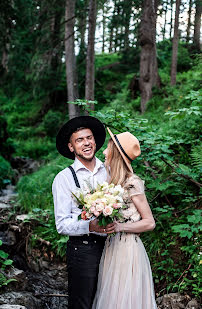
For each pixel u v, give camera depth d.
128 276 2.10
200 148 3.99
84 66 13.62
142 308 2.12
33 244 4.25
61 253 3.99
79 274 2.23
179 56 13.81
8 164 9.81
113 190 2.02
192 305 2.78
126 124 3.51
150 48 9.66
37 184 6.16
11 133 14.47
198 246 3.23
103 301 2.12
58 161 6.84
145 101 9.72
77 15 9.97
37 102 17.00
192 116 5.07
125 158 2.20
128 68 17.33
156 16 9.77
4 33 11.91
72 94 10.02
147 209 2.17
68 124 2.36
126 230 2.13
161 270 3.30
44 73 13.05
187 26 13.70
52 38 11.48
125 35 15.06
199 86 6.91
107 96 13.19
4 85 17.70
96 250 2.27
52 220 4.54
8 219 4.90
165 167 4.15
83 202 2.02
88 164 2.39
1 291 3.13
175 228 3.17
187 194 3.75
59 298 3.38
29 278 3.71
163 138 3.55
